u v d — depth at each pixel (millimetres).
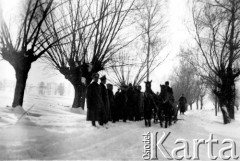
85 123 12539
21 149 6984
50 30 17516
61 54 20125
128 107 16562
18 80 14445
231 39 23391
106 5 18656
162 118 14430
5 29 14172
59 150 7355
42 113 15570
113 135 9953
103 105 12406
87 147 8008
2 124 10180
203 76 25359
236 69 23844
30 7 14531
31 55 14336
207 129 16297
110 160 6801
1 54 14141
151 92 14422
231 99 23766
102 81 13523
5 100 22406
